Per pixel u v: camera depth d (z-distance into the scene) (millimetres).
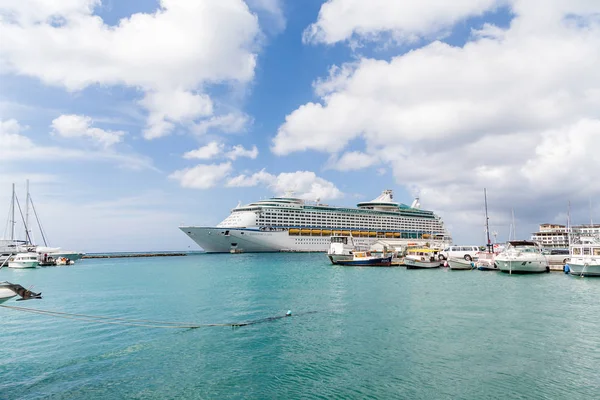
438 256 77125
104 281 54469
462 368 17188
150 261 120938
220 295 38500
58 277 62250
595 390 14867
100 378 16609
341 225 142875
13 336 22953
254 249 131125
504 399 14258
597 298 34000
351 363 18062
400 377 16344
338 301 33812
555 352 19078
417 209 164625
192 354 19578
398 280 49906
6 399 14625
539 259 55656
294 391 15180
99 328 24797
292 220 134500
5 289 15188
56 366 18000
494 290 39344
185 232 127438
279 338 22219
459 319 26078
